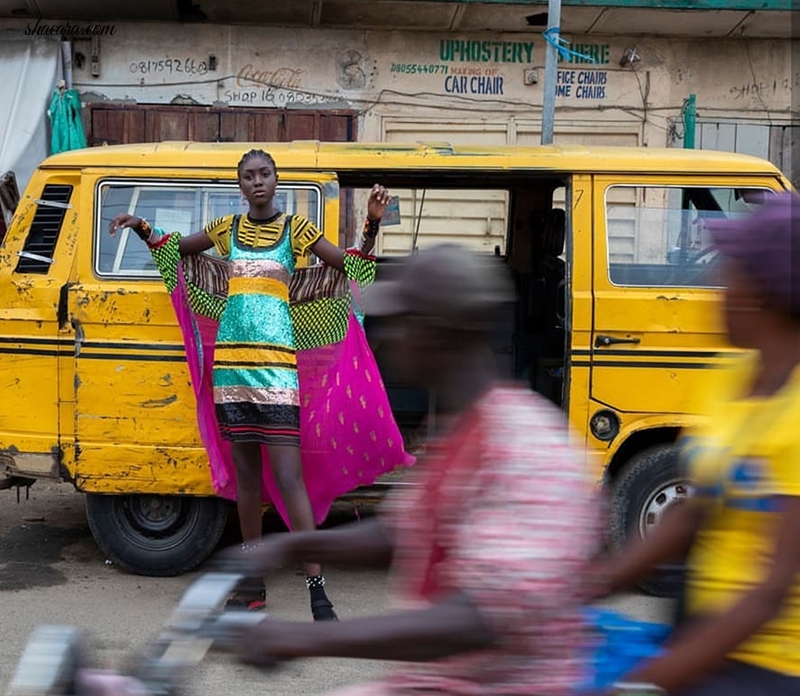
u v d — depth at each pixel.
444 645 1.74
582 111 10.40
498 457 1.82
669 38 10.32
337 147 5.48
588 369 5.27
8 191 8.70
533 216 6.90
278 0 9.48
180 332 5.23
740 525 1.84
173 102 10.05
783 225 1.91
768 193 5.38
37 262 5.37
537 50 10.26
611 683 1.93
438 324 1.95
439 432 1.96
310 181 5.37
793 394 1.82
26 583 5.35
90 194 5.35
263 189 4.73
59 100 9.76
